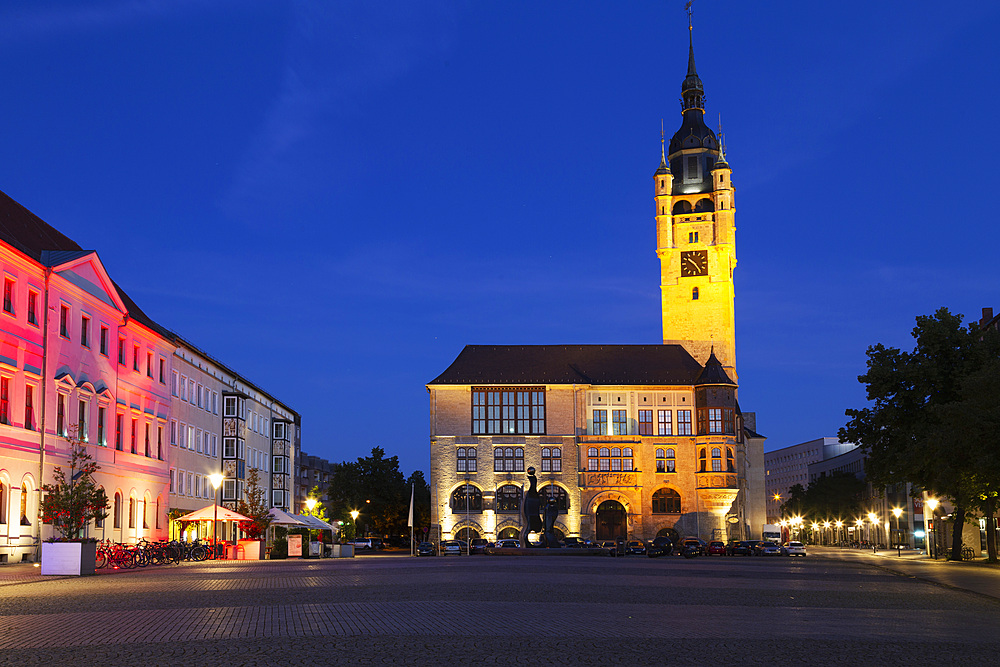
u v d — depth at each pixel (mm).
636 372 115125
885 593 29391
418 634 15961
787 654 14234
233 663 12594
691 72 134000
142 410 64188
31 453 48062
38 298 49875
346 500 140500
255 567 45156
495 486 110812
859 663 13414
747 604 23859
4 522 45344
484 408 112125
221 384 85438
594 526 110062
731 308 127500
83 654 13508
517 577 35719
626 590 28703
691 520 109688
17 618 18656
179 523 70875
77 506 40281
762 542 98562
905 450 64250
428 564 51562
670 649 14602
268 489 100938
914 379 66688
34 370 48844
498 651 14008
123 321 61125
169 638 15359
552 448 111188
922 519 125500
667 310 126750
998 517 73250
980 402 50344
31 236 53562
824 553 106812
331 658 13070
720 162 128125
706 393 111000
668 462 110938
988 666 13328
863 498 169250
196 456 77562
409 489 148125
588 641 15406
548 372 114375
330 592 26250
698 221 127312
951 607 24219
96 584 29969
